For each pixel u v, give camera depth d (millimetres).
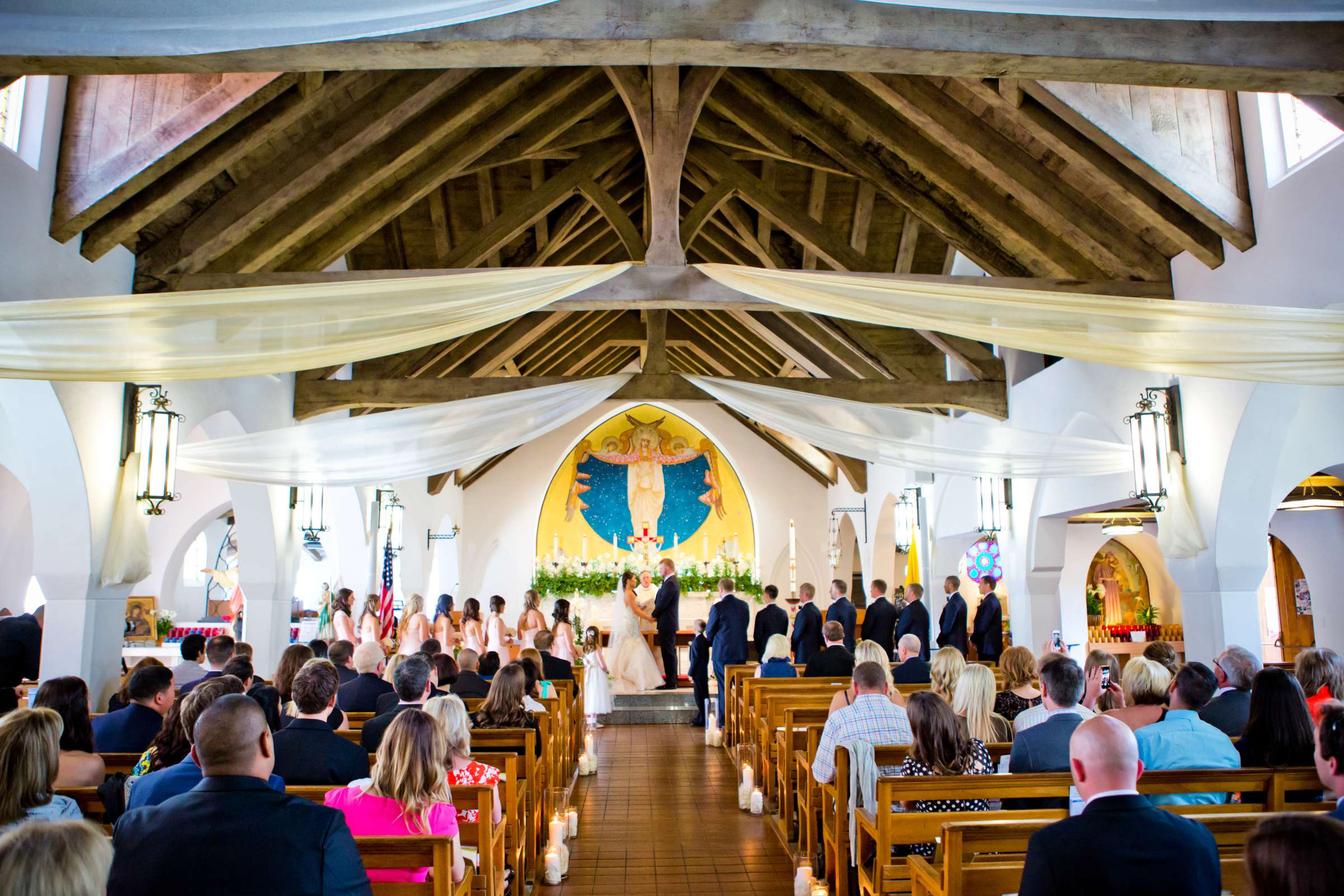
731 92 7750
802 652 9672
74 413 5566
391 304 4801
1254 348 4684
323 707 3414
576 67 7117
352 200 6477
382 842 2639
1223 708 4082
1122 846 2049
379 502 12648
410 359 9617
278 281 6223
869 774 4086
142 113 5297
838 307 5406
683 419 19000
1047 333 5004
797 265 9906
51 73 3395
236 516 8562
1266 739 3385
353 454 7586
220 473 7258
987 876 2779
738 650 9703
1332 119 4602
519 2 3217
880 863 3441
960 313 5074
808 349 11633
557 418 8367
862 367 10641
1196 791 3234
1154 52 3752
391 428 7633
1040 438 7578
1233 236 5621
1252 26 3801
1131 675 3812
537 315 11320
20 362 4234
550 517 18578
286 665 5055
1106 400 7395
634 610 11781
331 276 6199
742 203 9383
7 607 11102
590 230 11000
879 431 8125
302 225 6426
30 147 5055
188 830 1972
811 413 8258
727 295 6109
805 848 5145
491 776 3732
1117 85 5562
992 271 7496
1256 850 1385
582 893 4707
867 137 7465
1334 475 8055
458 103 6504
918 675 6297
